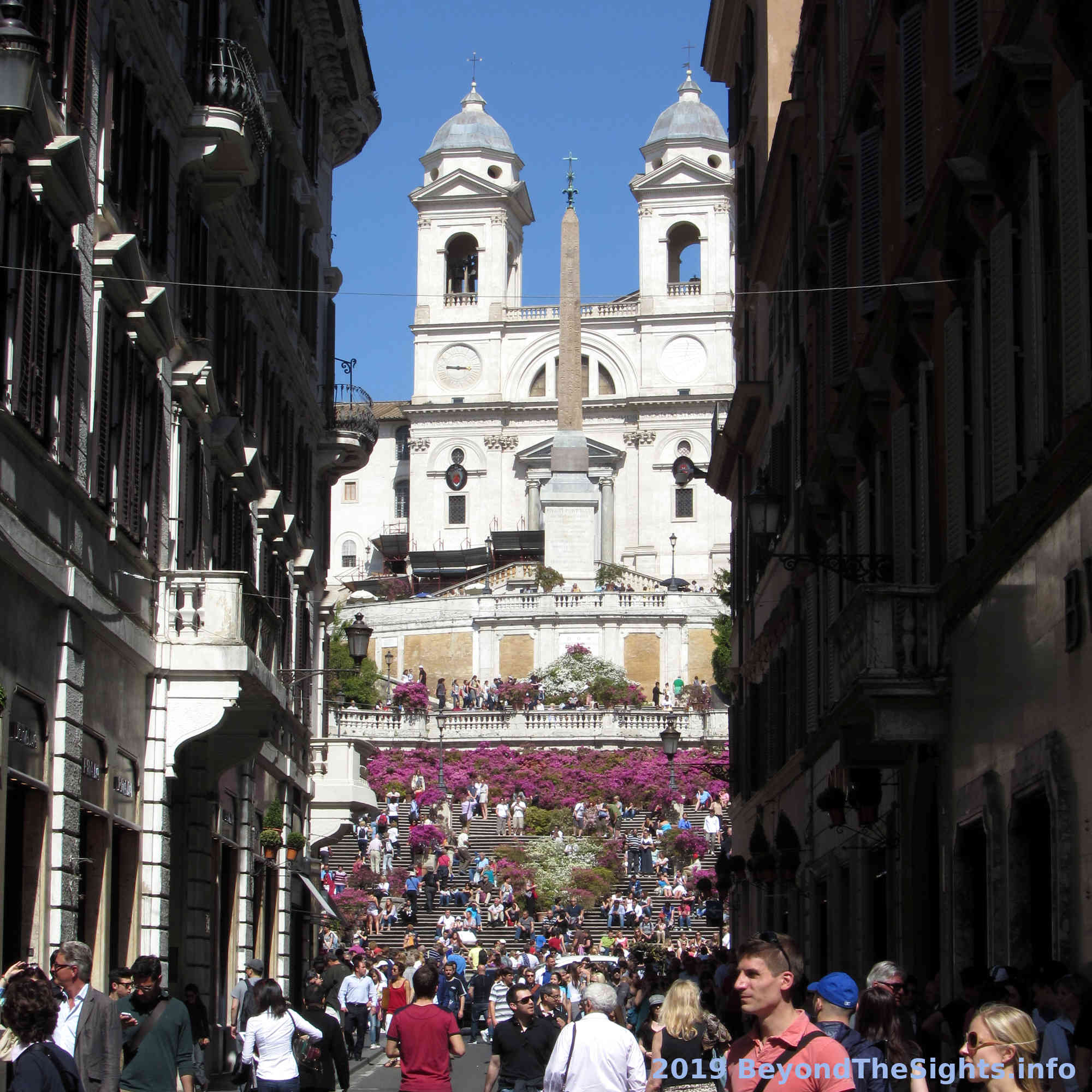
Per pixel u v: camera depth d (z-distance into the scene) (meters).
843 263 24.77
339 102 39.75
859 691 18.14
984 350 16.14
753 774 38.75
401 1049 14.82
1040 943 14.55
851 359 23.78
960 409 16.97
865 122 23.31
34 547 17.41
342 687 77.19
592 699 83.25
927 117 18.98
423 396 116.50
